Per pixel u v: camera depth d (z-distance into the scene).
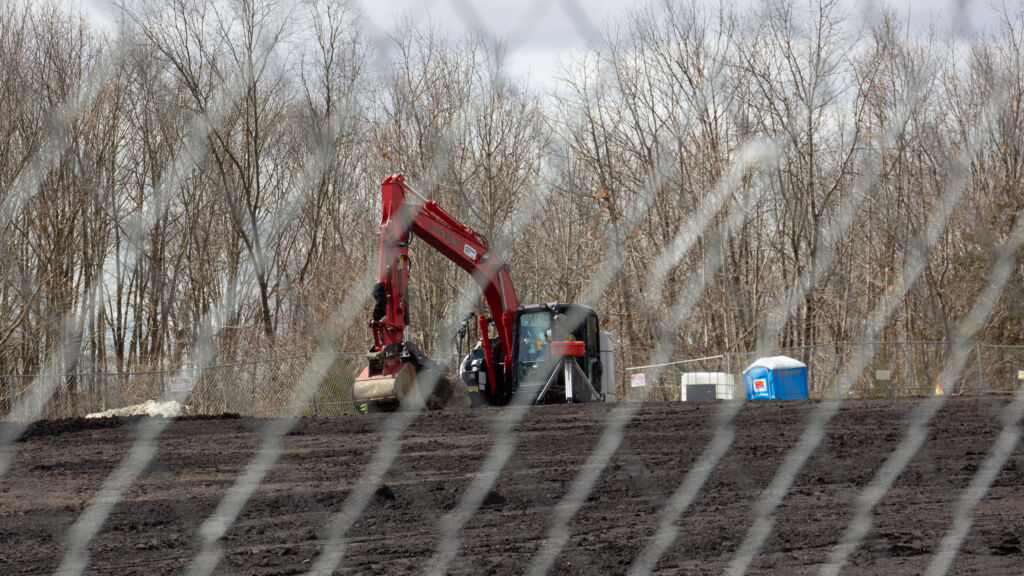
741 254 21.27
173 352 27.97
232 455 29.89
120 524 17.02
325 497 20.19
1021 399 56.41
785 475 23.05
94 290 17.16
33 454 31.34
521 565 13.23
